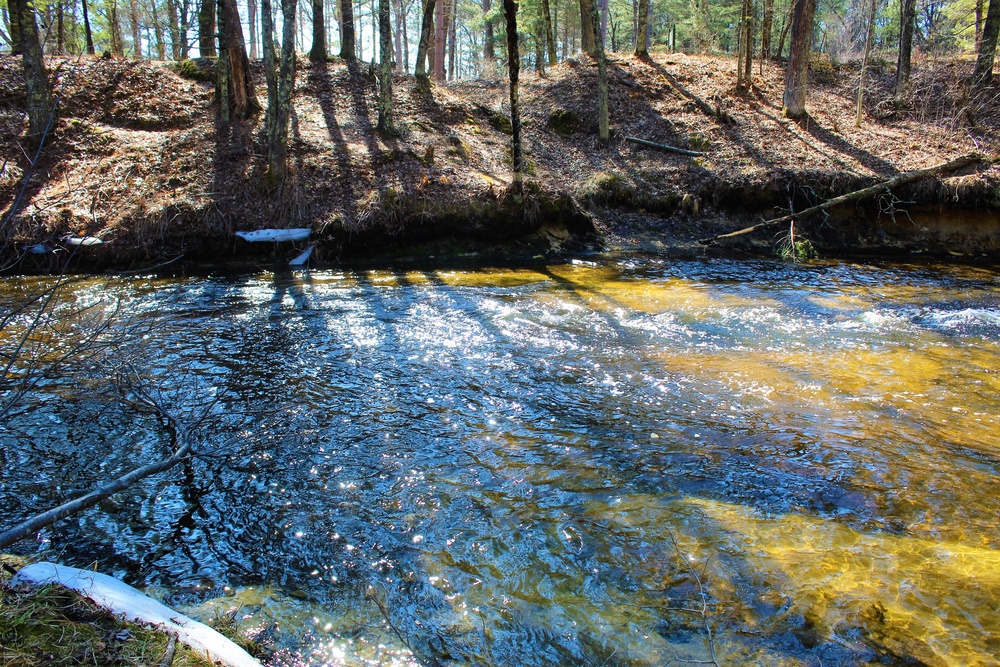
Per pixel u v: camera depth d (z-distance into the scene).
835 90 20.61
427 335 8.43
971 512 4.46
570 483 4.84
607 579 3.74
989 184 14.88
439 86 19.81
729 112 19.22
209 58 17.89
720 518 4.38
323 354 7.67
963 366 7.36
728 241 15.37
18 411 5.67
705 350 7.95
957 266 13.34
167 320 7.15
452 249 13.88
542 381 6.93
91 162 13.76
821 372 7.20
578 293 10.72
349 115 16.78
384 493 4.66
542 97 20.44
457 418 5.98
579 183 16.61
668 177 16.98
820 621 3.37
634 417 6.05
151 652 2.66
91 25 24.41
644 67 21.56
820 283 11.68
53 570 3.16
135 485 4.66
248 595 3.54
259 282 11.23
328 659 3.07
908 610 3.45
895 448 5.43
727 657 3.13
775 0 25.91
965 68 20.58
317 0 19.12
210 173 13.68
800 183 15.94
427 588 3.65
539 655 3.17
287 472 4.93
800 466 5.12
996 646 3.19
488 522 4.31
